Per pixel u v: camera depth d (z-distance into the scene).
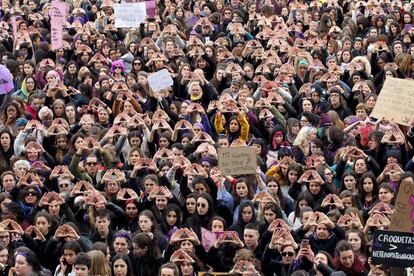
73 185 39.31
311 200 37.88
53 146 43.22
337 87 48.91
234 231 35.12
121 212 37.09
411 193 29.48
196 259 34.03
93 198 36.81
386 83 44.62
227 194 38.34
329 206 37.31
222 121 46.00
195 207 36.91
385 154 42.06
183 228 34.69
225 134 44.97
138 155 41.06
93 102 47.19
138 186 39.53
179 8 66.69
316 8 67.00
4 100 49.16
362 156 40.78
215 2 66.94
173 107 49.09
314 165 41.00
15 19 61.34
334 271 32.25
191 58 56.25
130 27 62.69
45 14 66.62
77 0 69.88
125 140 43.41
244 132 45.53
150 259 33.81
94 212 36.78
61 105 46.19
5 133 42.53
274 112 47.38
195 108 46.06
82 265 31.78
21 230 34.94
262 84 49.34
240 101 47.06
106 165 41.19
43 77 52.12
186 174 38.97
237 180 38.34
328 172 40.12
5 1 69.50
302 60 54.78
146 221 35.25
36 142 41.03
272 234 34.72
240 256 33.06
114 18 63.47
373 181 38.81
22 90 51.12
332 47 59.34
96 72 54.34
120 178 38.34
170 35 59.66
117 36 63.81
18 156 41.25
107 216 35.50
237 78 52.00
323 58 58.25
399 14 66.12
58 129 43.12
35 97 48.41
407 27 60.75
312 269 33.09
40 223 35.56
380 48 56.44
